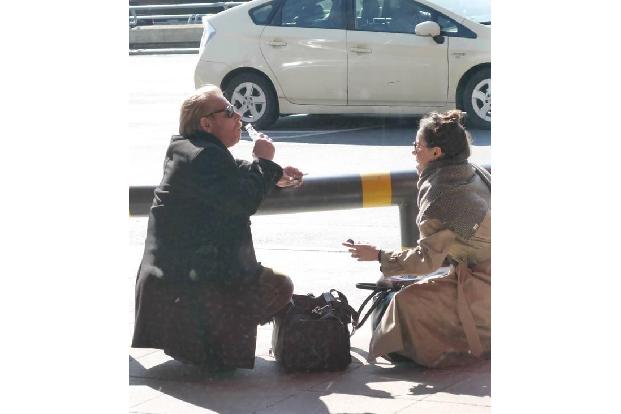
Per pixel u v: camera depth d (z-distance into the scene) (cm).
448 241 448
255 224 826
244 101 1241
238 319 455
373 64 1195
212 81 1249
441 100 1169
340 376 460
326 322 462
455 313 462
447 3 1179
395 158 1034
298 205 527
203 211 452
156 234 459
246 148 1102
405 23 1189
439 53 1162
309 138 1183
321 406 418
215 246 452
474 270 466
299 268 681
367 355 494
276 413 411
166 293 455
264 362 482
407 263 449
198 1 2000
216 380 455
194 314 453
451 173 452
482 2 1173
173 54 2002
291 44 1221
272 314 463
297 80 1224
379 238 766
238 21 1245
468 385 437
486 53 1154
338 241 761
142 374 462
